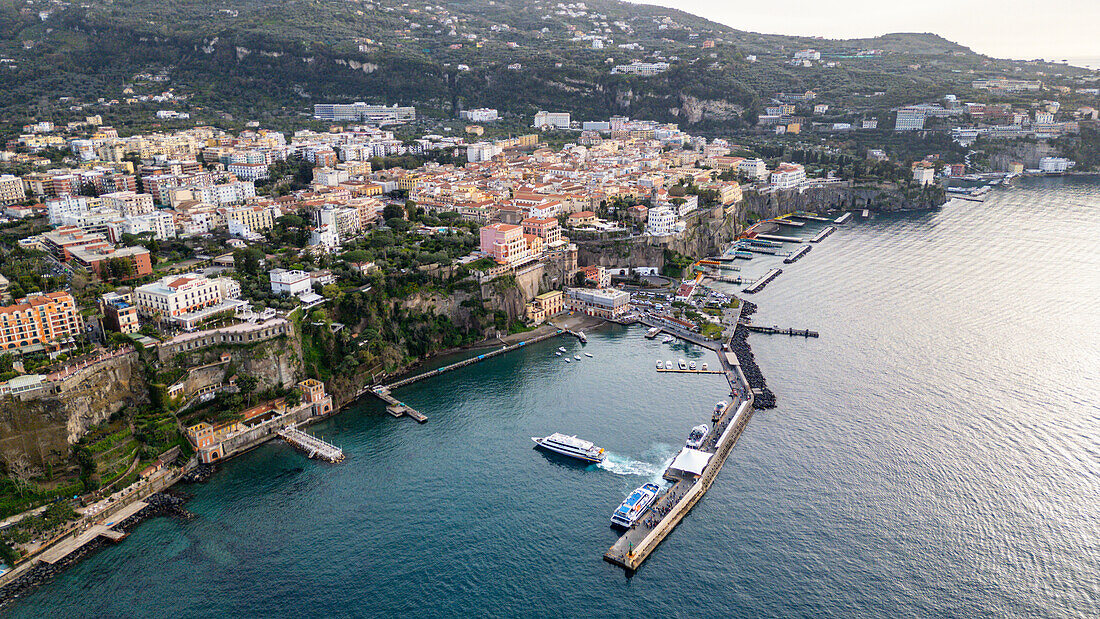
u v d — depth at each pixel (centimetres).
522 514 19450
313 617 16100
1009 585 16675
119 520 19062
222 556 17925
